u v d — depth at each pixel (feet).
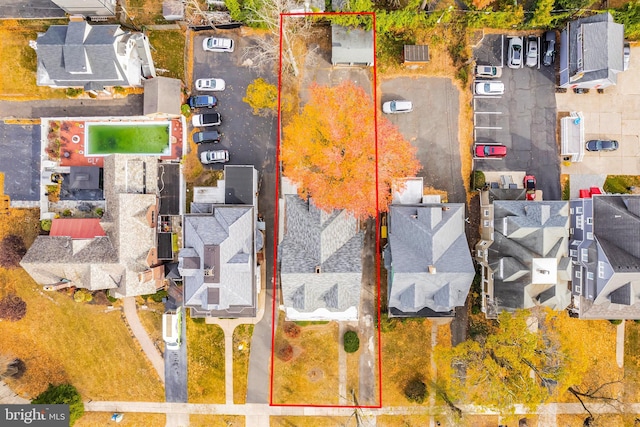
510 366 107.04
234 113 125.39
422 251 109.70
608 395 123.54
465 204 124.57
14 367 123.85
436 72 124.16
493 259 114.52
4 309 123.44
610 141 122.83
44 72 120.47
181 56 124.67
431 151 124.77
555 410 125.29
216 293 107.14
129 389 125.90
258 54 124.77
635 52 124.77
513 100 124.77
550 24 120.67
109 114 125.80
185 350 125.18
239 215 112.37
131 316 125.70
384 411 124.98
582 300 114.32
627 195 110.93
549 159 124.77
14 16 124.88
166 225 120.16
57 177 123.54
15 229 125.49
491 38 123.95
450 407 121.08
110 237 114.32
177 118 124.47
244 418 125.59
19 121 125.80
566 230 110.42
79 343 125.90
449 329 124.16
